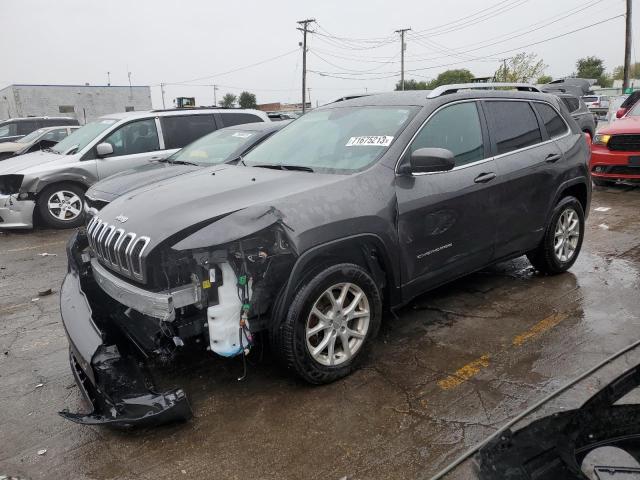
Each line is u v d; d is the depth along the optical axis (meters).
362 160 3.86
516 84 5.06
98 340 3.14
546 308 4.66
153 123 9.13
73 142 9.41
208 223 3.10
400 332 4.28
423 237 3.90
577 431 1.94
